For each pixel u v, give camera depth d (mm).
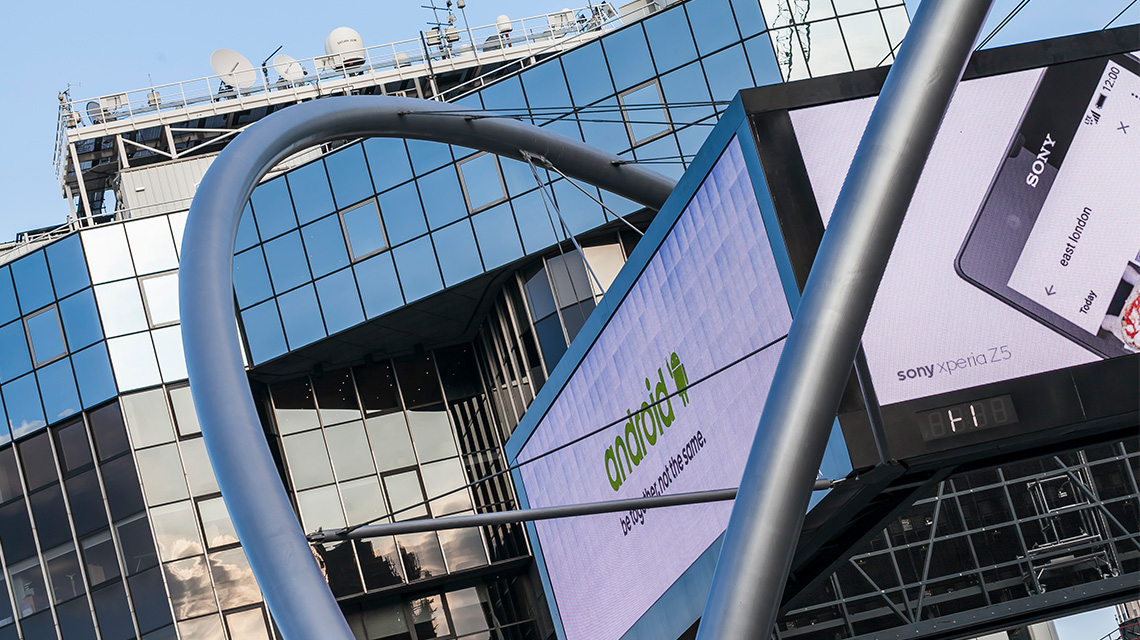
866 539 14664
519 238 42500
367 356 47031
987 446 12367
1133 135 13438
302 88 55812
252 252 45406
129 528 44906
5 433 46656
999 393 12461
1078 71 13602
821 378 10133
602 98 42000
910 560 35969
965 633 26625
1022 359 12633
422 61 56688
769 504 9992
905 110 10438
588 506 12789
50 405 46156
